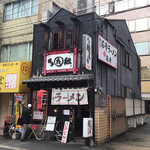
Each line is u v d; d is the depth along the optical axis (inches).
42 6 520.7
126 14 1077.1
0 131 439.2
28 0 541.3
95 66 348.5
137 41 1027.9
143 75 990.4
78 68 362.3
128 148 305.4
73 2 721.6
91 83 336.2
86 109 373.4
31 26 516.4
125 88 557.0
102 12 1157.1
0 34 557.0
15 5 557.9
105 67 409.4
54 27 407.5
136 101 588.7
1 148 298.2
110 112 370.3
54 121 351.9
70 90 348.8
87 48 334.0
